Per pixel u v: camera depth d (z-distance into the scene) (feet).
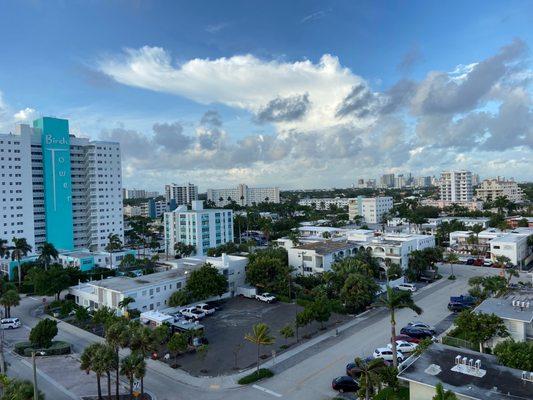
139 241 634.43
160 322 228.22
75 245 541.34
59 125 513.04
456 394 119.75
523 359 140.36
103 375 179.22
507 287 248.93
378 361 137.28
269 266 314.14
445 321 239.71
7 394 132.16
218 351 205.67
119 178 572.51
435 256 344.69
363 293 256.32
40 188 507.71
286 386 163.94
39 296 346.54
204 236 561.02
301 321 215.51
